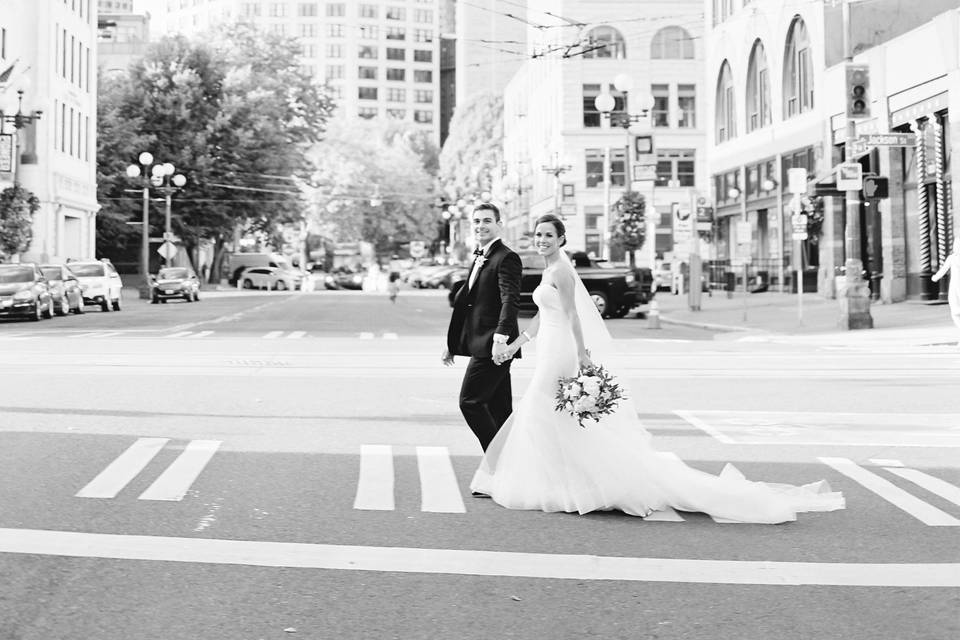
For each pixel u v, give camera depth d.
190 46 76.00
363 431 11.62
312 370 18.19
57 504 7.93
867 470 9.65
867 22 41.97
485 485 8.45
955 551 6.87
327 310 44.41
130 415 12.62
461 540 7.07
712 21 57.34
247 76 77.06
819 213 43.59
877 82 36.94
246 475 9.16
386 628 5.27
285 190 80.88
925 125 34.19
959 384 16.27
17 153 46.59
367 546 6.88
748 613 5.56
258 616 5.43
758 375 17.75
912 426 12.15
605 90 41.06
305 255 120.81
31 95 57.06
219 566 6.35
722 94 56.75
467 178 117.38
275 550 6.73
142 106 74.50
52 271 39.62
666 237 79.06
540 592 5.91
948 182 33.06
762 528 7.50
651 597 5.83
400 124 138.50
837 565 6.51
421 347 23.58
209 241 83.25
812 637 5.19
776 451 10.56
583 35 77.94
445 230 129.62
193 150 74.31
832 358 21.08
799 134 45.31
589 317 8.09
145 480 8.87
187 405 13.55
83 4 66.44
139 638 5.08
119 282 45.75
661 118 78.88
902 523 7.66
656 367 19.19
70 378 16.59
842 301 28.16
